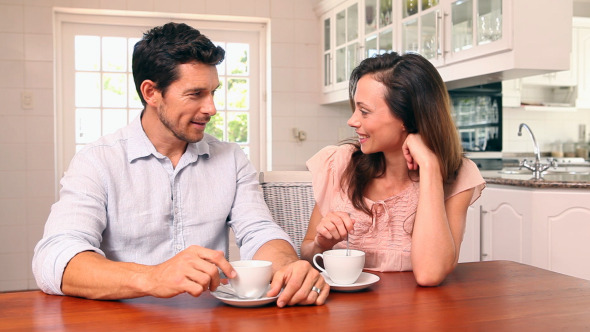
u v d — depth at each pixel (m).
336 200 1.51
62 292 1.06
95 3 3.98
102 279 1.01
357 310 0.95
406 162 1.43
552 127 5.26
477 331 0.84
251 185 1.55
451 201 1.40
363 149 1.38
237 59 4.46
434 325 0.87
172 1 4.11
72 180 1.31
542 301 1.01
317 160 1.57
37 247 1.14
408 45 3.25
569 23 2.58
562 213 2.60
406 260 1.42
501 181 2.86
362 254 1.12
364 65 1.36
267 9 4.32
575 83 5.07
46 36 3.91
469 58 2.75
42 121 3.93
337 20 4.14
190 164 1.47
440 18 2.92
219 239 1.51
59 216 1.21
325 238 1.33
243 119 4.48
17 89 3.88
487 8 2.64
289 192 1.77
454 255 1.20
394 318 0.90
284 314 0.93
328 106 4.49
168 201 1.43
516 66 2.51
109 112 4.20
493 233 2.94
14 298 1.05
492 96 4.23
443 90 1.36
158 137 1.42
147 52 1.32
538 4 2.54
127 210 1.39
